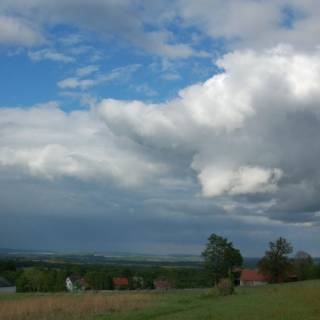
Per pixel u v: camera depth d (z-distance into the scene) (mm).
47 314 46406
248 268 142000
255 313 34812
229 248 125812
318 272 120750
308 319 30641
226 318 33156
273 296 48000
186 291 85062
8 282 145750
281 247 115500
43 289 123312
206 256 126375
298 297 44344
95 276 131750
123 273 145875
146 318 37188
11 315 46469
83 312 46938
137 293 78000
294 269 119062
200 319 33656
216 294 60438
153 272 149625
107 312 45344
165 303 51625
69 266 174375
